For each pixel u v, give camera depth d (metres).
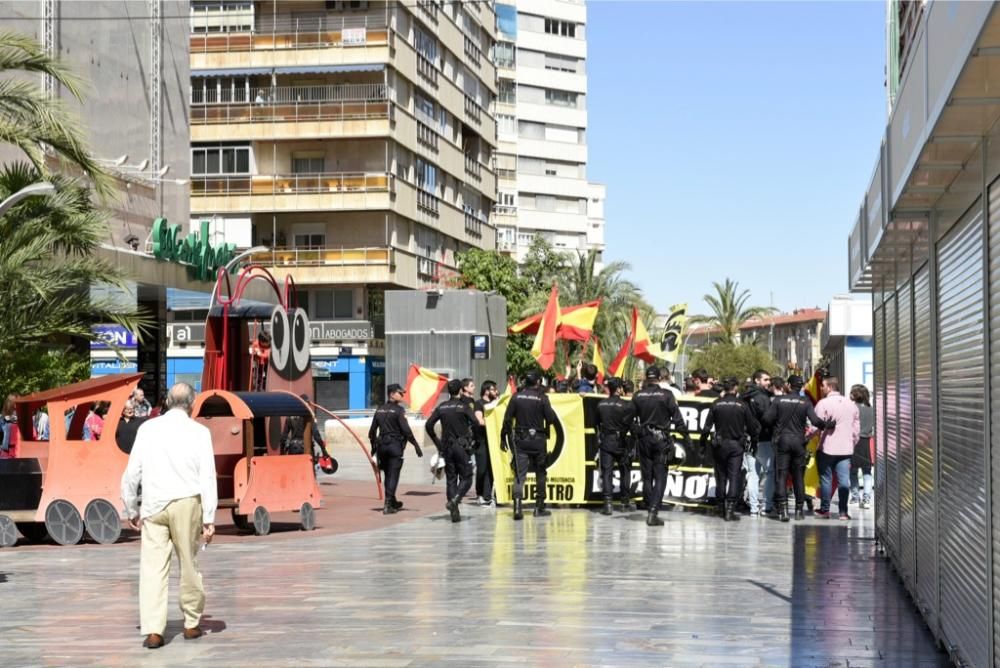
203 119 59.28
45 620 10.69
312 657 8.86
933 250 9.66
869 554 14.92
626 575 13.10
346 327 60.31
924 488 10.18
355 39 58.12
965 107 6.56
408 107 62.66
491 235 82.25
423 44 64.88
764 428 19.98
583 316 31.50
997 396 7.05
